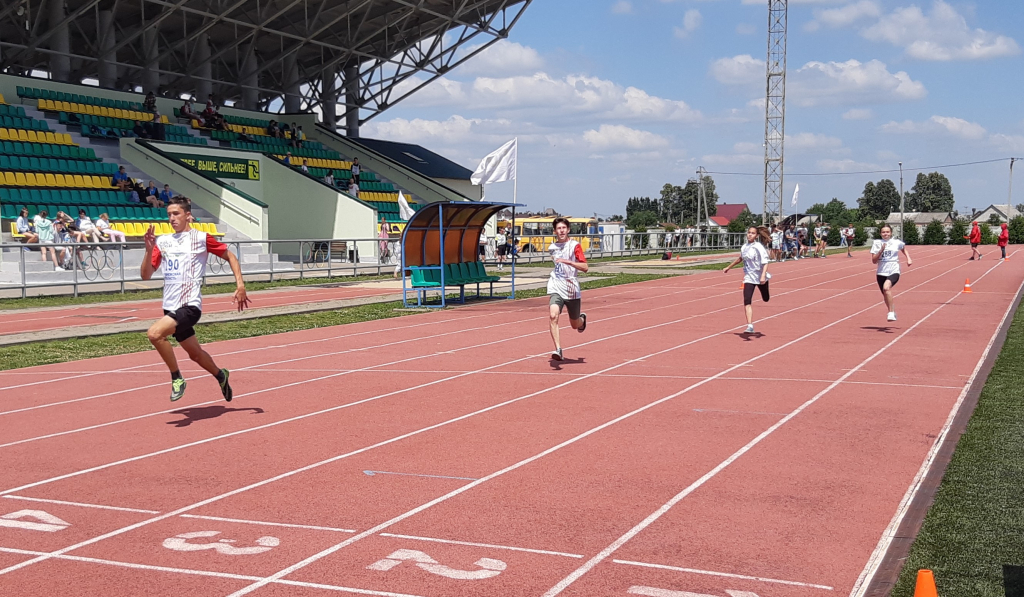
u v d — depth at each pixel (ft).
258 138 138.82
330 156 153.07
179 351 42.42
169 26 141.18
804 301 68.95
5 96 108.68
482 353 41.42
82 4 126.72
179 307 26.32
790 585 14.05
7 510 18.26
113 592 13.98
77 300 67.56
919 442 23.41
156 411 28.50
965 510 17.38
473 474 20.74
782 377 33.88
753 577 14.39
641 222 438.40
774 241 147.33
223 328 51.52
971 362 37.04
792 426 25.49
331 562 15.19
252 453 22.93
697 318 56.85
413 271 65.51
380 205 141.18
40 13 115.55
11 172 90.84
